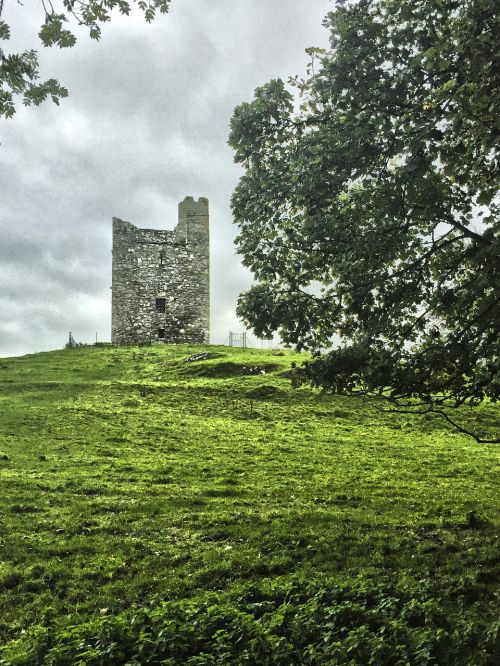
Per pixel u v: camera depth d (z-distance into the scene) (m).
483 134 11.00
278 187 13.79
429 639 9.10
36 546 14.55
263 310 13.83
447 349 12.07
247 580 12.57
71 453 25.25
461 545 14.30
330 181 13.01
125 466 23.39
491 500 18.98
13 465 22.62
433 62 11.15
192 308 67.69
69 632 10.05
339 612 10.19
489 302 12.39
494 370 11.59
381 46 13.01
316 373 12.42
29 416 32.06
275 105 14.06
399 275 13.45
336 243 13.41
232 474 22.94
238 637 9.54
